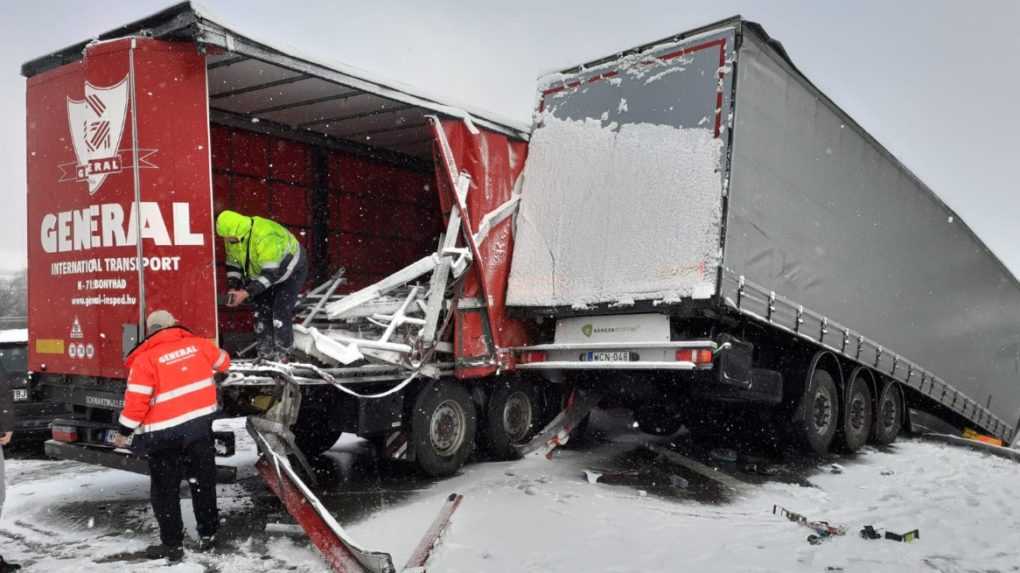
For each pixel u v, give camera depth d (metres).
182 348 5.12
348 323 7.21
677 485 7.26
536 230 8.01
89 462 5.95
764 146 7.38
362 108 7.75
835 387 9.38
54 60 6.09
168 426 4.96
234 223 6.25
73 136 5.88
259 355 6.42
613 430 10.54
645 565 4.90
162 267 5.53
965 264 12.22
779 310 7.66
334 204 9.17
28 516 6.03
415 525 5.70
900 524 6.13
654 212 7.16
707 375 7.42
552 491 6.79
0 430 4.70
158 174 5.52
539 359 7.96
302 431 7.51
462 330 7.57
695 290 6.73
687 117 7.15
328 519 4.90
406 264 10.12
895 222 10.21
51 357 6.15
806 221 8.17
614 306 7.24
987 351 13.01
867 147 9.52
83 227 5.82
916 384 10.95
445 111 7.53
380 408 6.86
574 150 7.93
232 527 5.66
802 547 5.34
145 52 5.53
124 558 4.99
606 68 7.89
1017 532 5.96
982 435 13.52
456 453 7.52
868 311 9.58
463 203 7.49
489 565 4.84
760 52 7.30
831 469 8.58
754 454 9.28
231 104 7.64
